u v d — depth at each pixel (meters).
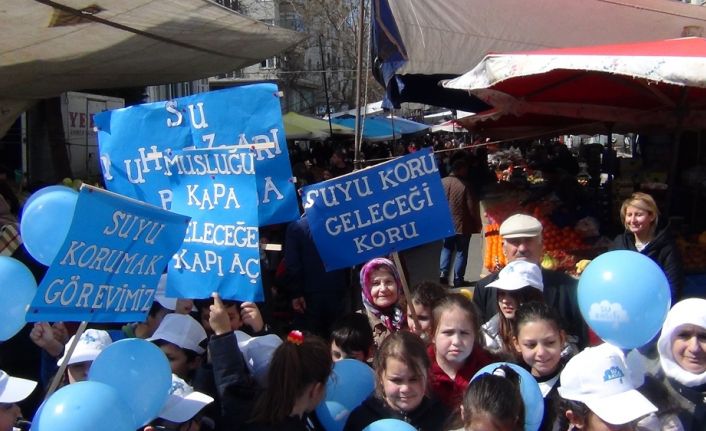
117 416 2.54
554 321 3.56
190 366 3.78
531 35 11.08
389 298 4.59
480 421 2.73
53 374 4.01
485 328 4.31
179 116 4.04
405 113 41.75
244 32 7.88
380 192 4.19
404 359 3.23
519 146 27.45
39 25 6.25
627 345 3.23
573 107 8.62
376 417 3.28
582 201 9.66
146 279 3.18
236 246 3.83
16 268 3.19
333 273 6.55
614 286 3.17
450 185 10.77
